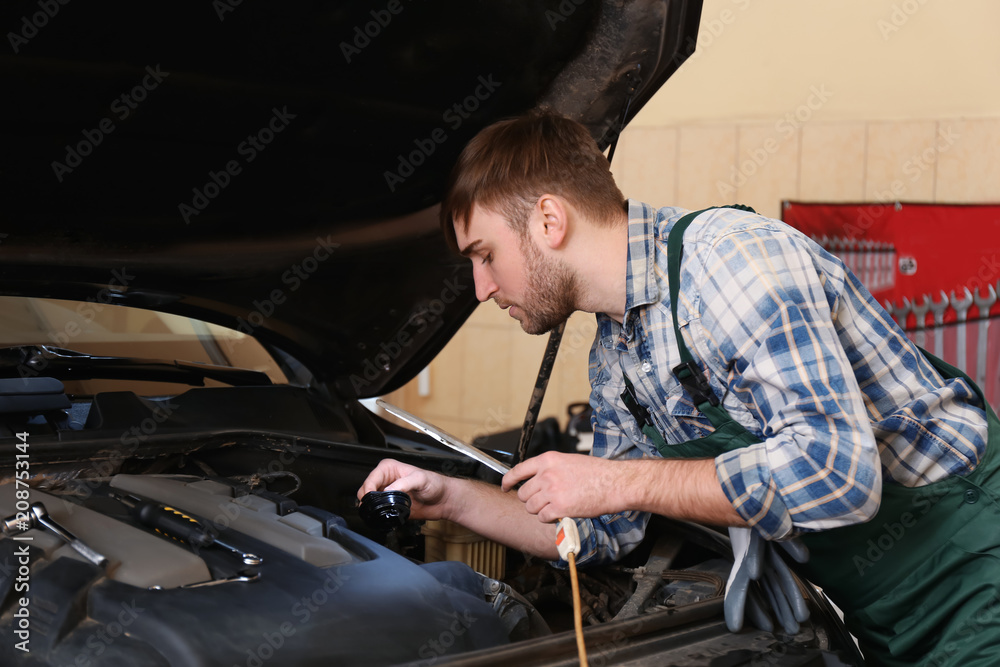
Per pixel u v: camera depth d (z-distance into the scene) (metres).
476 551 1.37
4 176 1.16
